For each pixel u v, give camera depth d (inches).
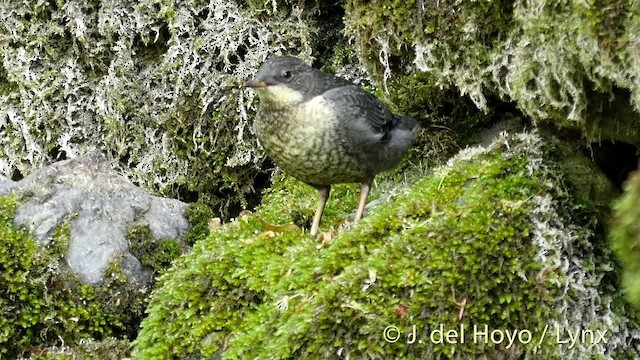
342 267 243.1
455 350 224.1
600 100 233.5
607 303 233.5
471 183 257.4
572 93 228.1
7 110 365.7
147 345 258.8
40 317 274.8
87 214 292.2
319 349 223.6
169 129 363.9
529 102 244.4
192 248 293.4
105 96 364.5
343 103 272.1
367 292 227.6
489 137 316.8
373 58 299.0
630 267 205.5
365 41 290.2
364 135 273.3
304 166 279.3
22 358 270.5
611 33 204.7
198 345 253.3
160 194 366.3
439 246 232.2
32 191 295.0
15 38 362.9
